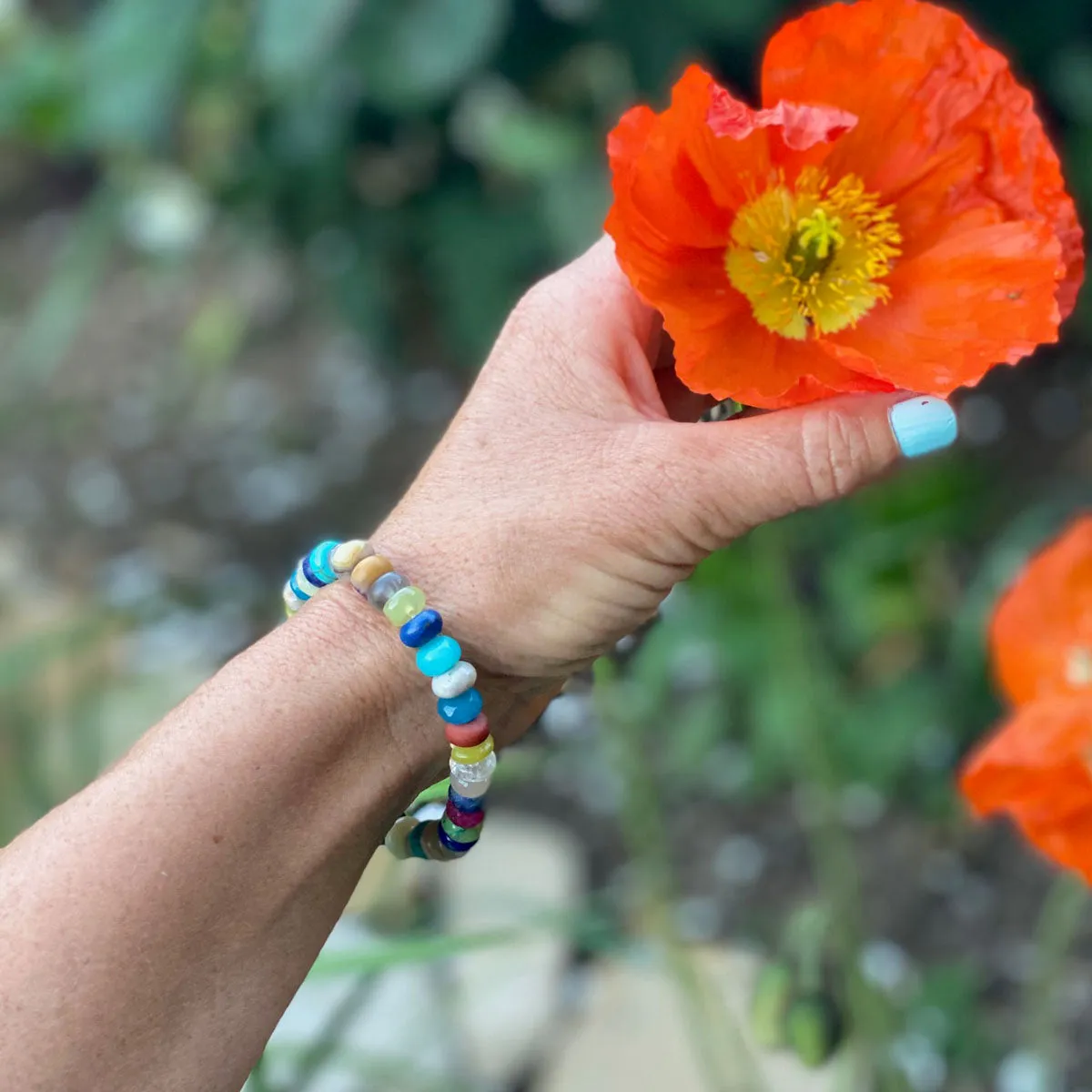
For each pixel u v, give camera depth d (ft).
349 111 6.07
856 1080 3.03
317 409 7.98
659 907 3.08
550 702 2.57
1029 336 2.46
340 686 2.37
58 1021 2.26
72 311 8.00
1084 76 6.06
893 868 4.83
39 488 7.79
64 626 4.06
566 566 2.42
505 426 2.49
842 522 5.33
